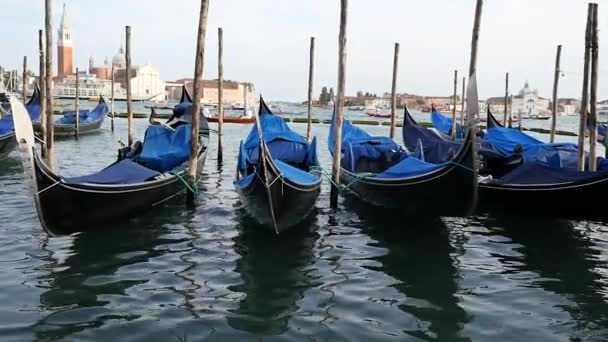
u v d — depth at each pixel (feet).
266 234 32.30
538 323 21.09
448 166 31.04
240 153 38.93
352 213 37.99
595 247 31.17
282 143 44.14
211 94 379.14
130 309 21.36
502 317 21.56
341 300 22.82
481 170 43.62
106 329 19.66
